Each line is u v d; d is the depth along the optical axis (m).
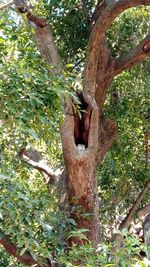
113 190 8.59
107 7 5.95
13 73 3.45
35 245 4.52
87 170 6.12
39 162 7.83
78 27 7.31
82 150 6.15
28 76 3.49
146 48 6.53
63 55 7.48
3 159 3.70
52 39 6.20
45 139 3.83
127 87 8.02
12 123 3.38
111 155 8.50
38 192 6.26
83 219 6.11
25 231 4.23
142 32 7.75
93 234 6.09
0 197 3.71
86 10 7.27
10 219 4.11
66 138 6.05
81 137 6.40
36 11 6.44
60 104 3.78
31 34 4.03
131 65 6.84
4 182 3.69
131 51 6.76
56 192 6.76
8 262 7.01
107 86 6.91
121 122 8.05
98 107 6.73
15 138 3.73
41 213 4.82
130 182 8.55
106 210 8.49
